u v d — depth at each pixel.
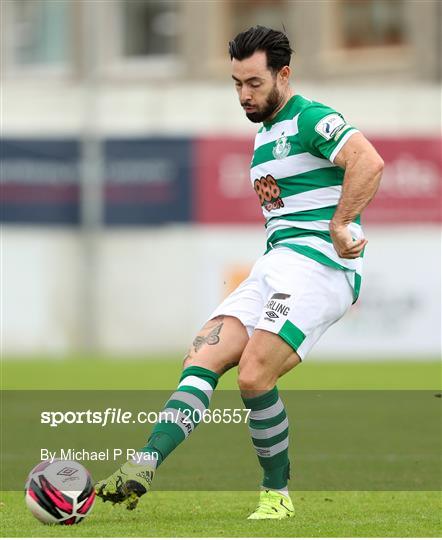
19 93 91.62
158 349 83.88
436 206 77.31
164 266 82.69
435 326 77.19
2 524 21.53
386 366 67.75
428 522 21.92
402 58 96.75
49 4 104.56
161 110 88.69
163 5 103.81
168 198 81.75
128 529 20.81
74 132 83.62
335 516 22.80
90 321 84.38
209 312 82.62
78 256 84.31
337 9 98.56
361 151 21.56
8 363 72.00
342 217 21.56
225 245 81.38
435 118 83.69
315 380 58.00
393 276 77.44
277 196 22.81
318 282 22.17
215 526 21.27
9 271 85.38
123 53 104.62
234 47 22.45
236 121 87.31
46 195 84.00
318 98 86.06
